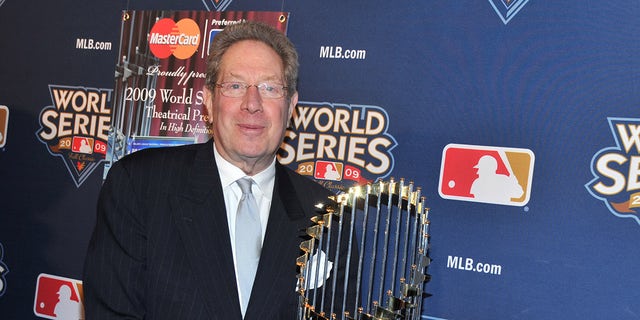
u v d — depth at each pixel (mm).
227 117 1467
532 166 1924
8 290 2605
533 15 1948
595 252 1845
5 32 2666
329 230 1435
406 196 1406
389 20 2121
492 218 1959
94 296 1420
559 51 1915
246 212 1511
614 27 1863
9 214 2617
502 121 1965
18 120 2625
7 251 2611
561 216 1886
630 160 1825
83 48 2535
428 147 2047
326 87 2184
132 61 2424
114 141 2438
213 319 1401
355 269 1658
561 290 1872
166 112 2357
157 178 1492
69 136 2535
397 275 2055
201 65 2322
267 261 1477
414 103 2072
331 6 2193
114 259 1423
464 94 2014
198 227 1452
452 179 2012
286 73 1529
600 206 1849
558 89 1911
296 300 1492
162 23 2389
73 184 2525
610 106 1854
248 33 1526
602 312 1828
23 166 2607
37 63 2609
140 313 1426
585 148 1873
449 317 1986
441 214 2016
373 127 2119
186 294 1407
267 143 1482
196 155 1562
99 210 1491
